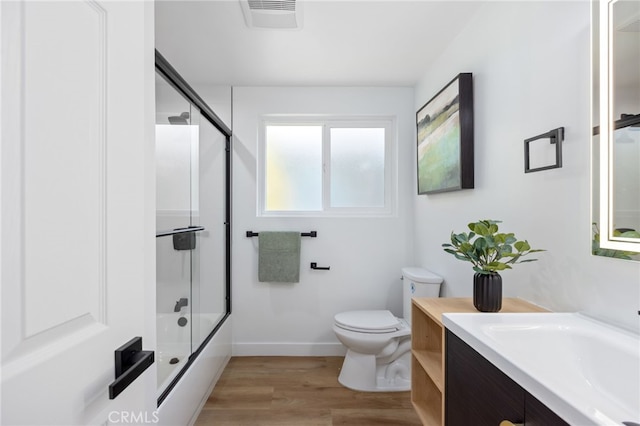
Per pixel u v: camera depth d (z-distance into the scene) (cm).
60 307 47
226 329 236
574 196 103
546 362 89
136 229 65
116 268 59
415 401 148
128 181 63
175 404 143
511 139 134
